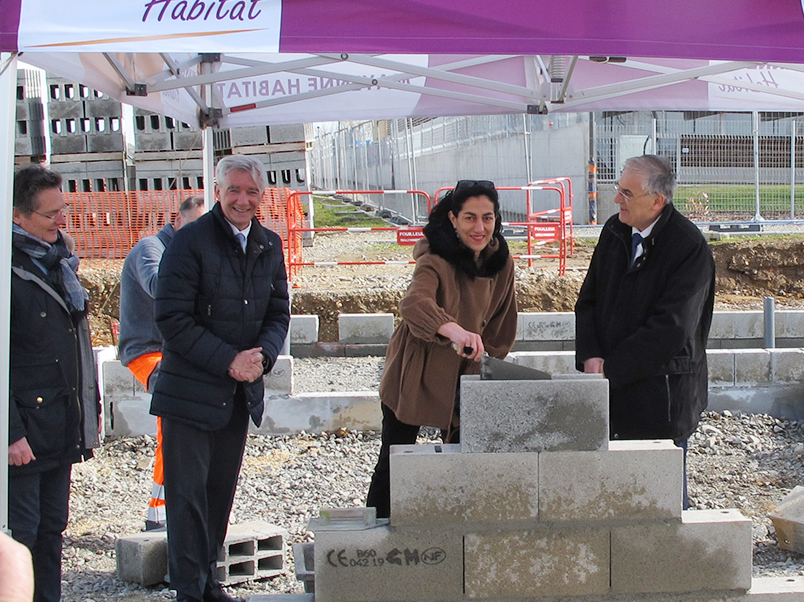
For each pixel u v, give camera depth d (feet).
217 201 13.04
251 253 13.03
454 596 10.98
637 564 10.94
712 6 11.28
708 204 55.47
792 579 11.47
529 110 21.76
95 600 13.99
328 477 21.35
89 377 13.16
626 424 13.09
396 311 38.86
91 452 13.25
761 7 11.33
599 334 13.75
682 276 12.57
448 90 21.40
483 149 64.03
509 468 10.87
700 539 10.93
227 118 22.44
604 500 10.91
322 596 10.95
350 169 88.89
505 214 62.64
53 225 12.51
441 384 12.79
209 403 12.56
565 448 10.86
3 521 11.05
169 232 16.44
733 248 45.75
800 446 22.65
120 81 17.24
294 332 34.09
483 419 10.84
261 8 11.06
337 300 38.58
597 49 11.16
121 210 45.80
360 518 11.16
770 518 16.37
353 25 11.09
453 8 11.09
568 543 10.90
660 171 12.63
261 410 13.33
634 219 12.97
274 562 15.71
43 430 12.31
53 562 13.08
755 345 33.14
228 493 13.70
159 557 14.98
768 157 55.47
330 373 30.78
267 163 50.80
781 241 45.98
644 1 11.21
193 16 11.01
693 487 20.53
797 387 25.61
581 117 58.13
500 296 13.48
